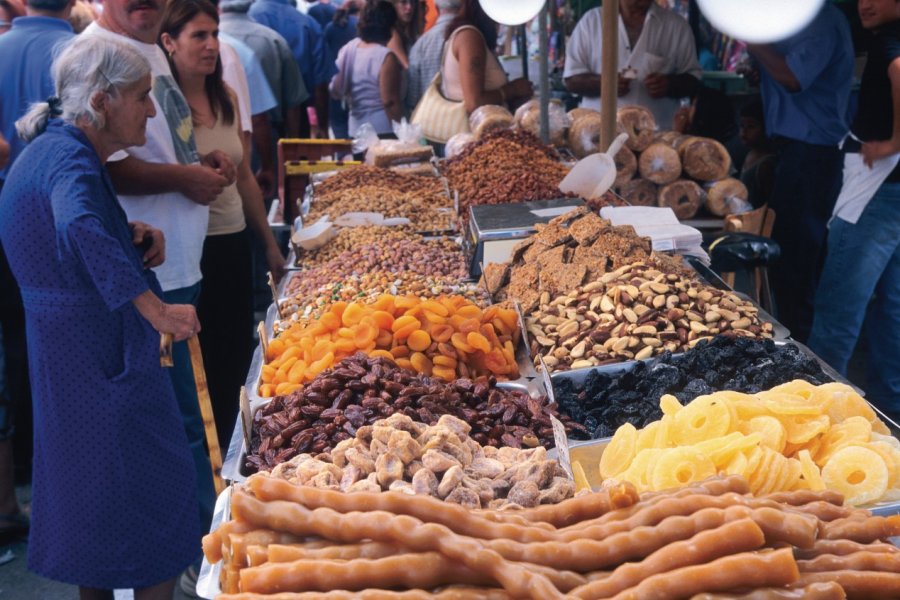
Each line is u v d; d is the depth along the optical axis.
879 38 3.90
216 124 3.81
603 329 2.66
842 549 1.25
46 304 2.43
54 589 3.31
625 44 5.77
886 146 3.93
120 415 2.49
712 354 2.39
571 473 1.88
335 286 3.14
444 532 1.18
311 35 7.60
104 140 2.54
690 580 1.11
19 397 4.05
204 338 4.04
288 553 1.20
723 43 7.14
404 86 7.10
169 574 2.64
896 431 2.06
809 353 2.52
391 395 2.17
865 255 4.13
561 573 1.17
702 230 4.97
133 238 2.81
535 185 4.28
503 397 2.26
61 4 3.75
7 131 3.73
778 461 1.73
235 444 2.10
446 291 3.10
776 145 5.27
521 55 7.70
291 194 5.64
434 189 4.78
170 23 3.55
